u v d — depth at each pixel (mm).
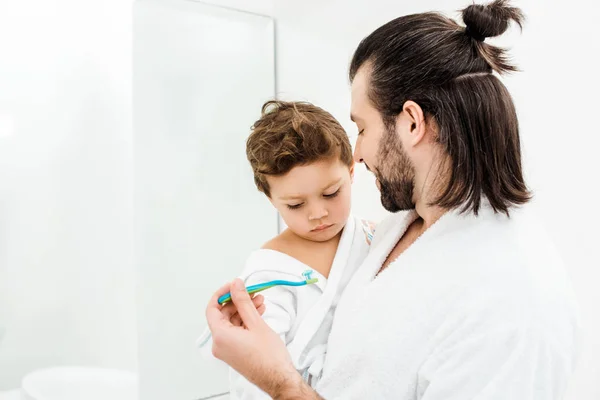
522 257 652
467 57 678
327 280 823
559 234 1125
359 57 757
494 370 597
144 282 1616
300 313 806
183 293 1694
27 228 1433
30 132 1434
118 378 1568
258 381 649
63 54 1474
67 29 1478
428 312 668
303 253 845
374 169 759
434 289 675
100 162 1539
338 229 833
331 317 822
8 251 1409
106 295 1550
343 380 721
